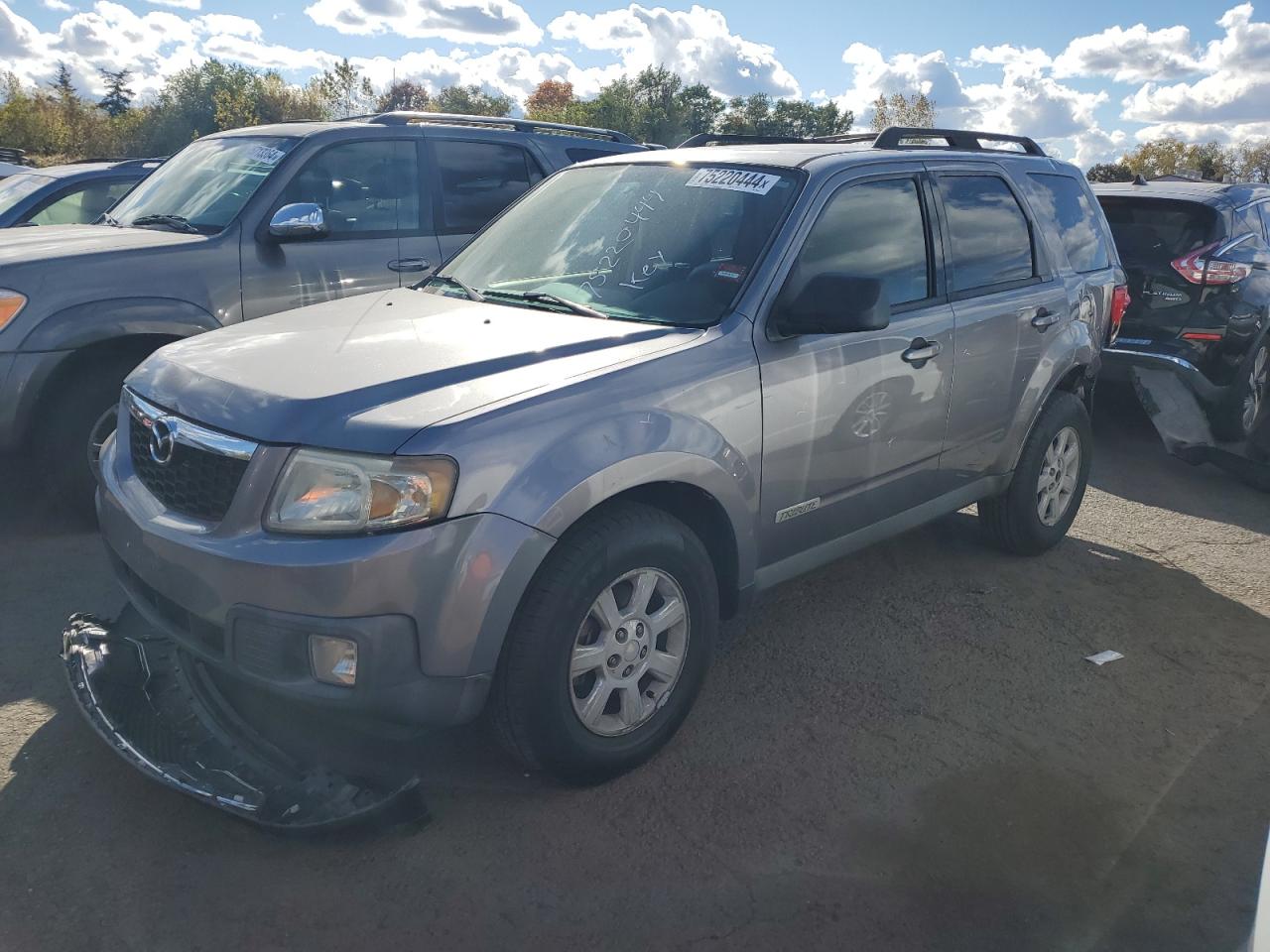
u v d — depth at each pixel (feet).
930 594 15.06
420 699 8.63
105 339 15.31
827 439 11.70
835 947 8.12
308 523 8.40
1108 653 13.44
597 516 9.50
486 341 10.24
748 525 10.93
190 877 8.55
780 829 9.54
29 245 15.92
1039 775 10.61
